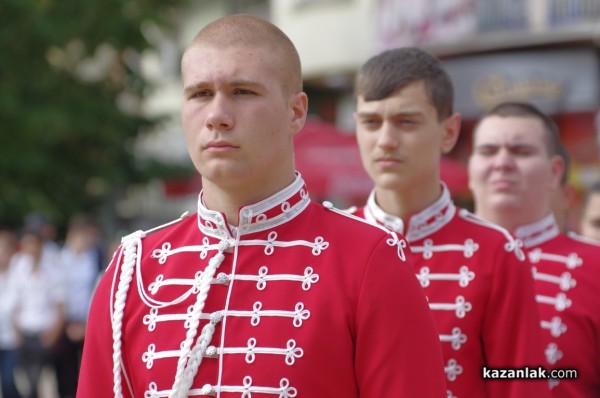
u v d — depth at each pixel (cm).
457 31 1881
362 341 348
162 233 391
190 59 355
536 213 586
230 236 368
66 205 2180
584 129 1842
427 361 352
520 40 1838
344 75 2117
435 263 500
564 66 1842
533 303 491
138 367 364
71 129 2066
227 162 347
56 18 2039
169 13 2352
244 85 347
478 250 496
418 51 515
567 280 577
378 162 501
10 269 1402
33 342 1328
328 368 345
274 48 355
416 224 506
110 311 375
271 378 342
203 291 359
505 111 585
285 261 360
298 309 350
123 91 2255
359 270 353
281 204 366
